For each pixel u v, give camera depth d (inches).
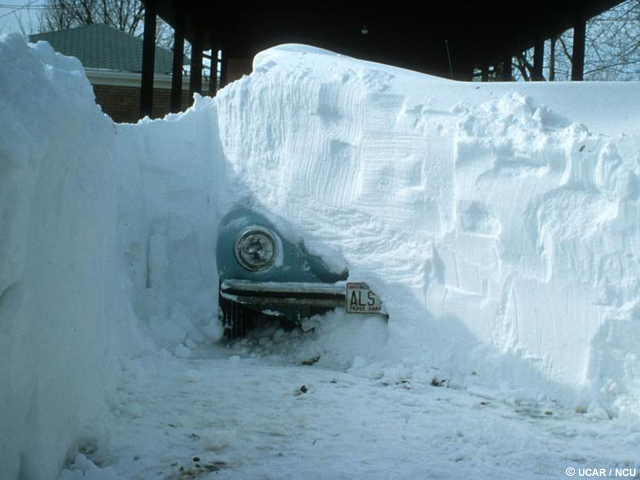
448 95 225.5
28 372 111.0
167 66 1018.1
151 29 422.3
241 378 198.8
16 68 120.1
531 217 195.5
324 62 250.7
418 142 217.6
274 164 237.3
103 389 160.6
